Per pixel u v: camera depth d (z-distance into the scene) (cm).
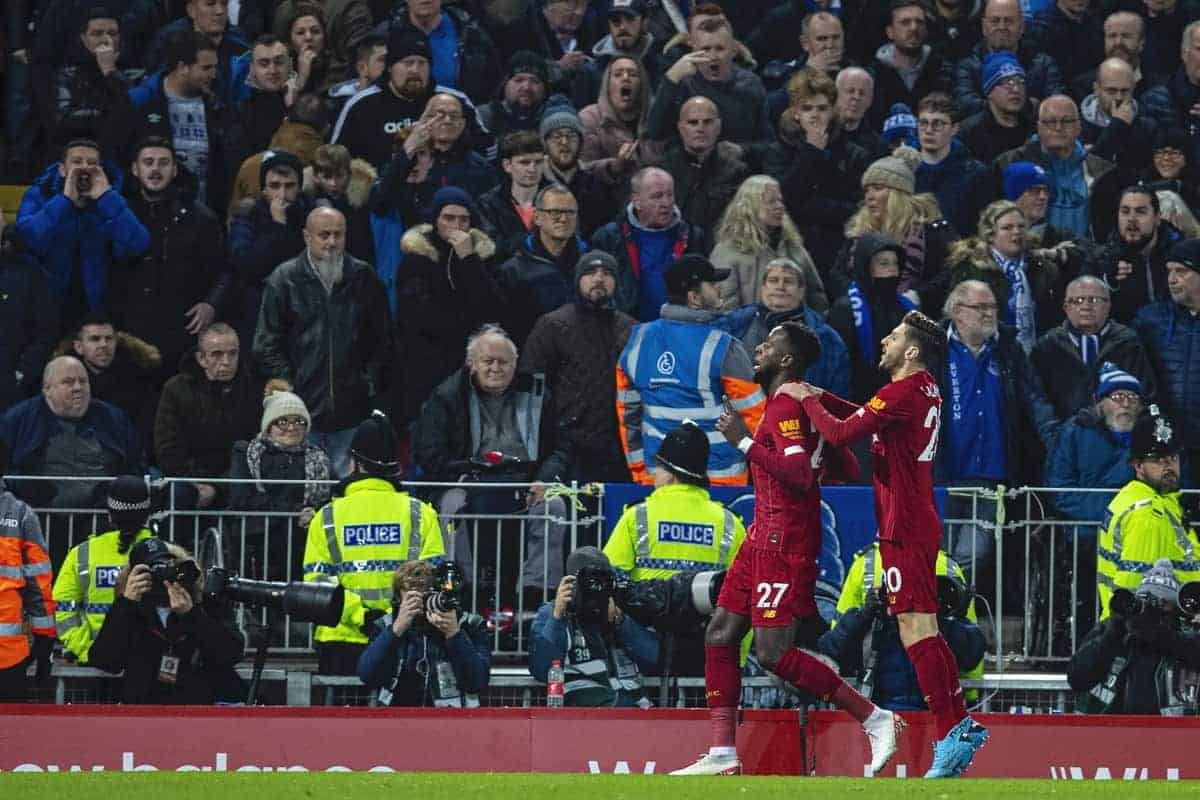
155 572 3450
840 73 4866
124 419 4206
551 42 5262
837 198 4791
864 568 3591
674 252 4516
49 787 2523
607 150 4859
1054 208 4919
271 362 4303
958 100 5194
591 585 3494
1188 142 5056
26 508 3625
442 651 3506
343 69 5062
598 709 3319
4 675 3562
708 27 4847
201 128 4756
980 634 3566
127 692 3506
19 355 4328
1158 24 5481
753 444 3098
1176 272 4469
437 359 4372
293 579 3962
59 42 4962
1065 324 4462
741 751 3322
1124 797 2428
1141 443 3775
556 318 4238
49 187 4525
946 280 4519
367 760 3281
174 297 4453
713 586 3494
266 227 4534
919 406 3053
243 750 3266
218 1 4894
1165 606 3584
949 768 3036
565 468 4197
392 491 3681
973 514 3938
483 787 2558
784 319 4269
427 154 4622
